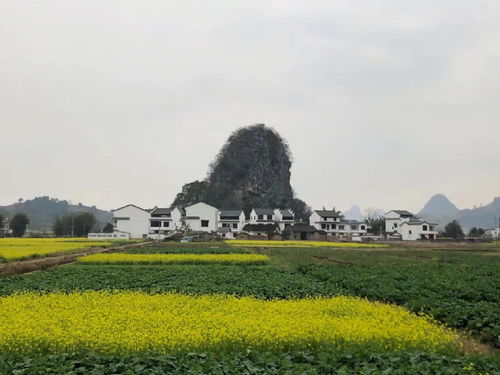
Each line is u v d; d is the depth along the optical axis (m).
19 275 35.09
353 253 67.12
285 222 148.88
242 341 13.93
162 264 45.31
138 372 10.96
